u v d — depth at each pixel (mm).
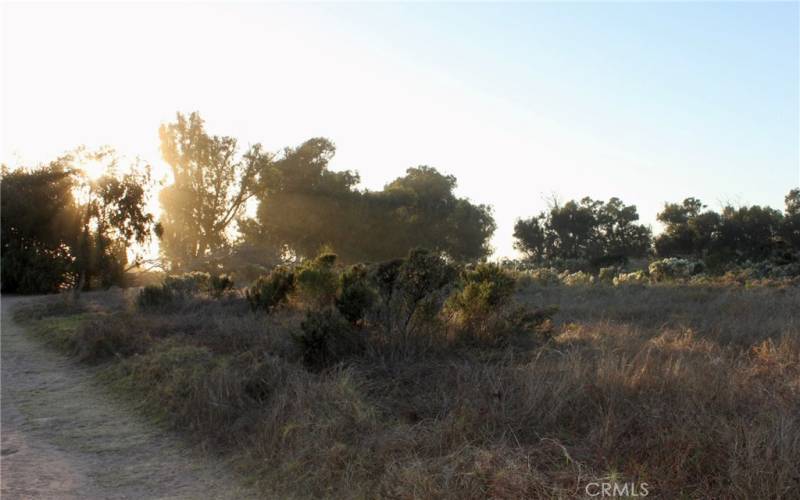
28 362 12688
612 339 10133
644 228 60281
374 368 8664
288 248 53312
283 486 5777
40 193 32531
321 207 51812
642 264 47000
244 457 6520
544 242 61000
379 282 10430
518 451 5422
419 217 55875
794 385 6973
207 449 6988
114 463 6812
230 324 12938
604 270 30125
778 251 34094
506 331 10305
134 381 9977
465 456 5367
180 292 19047
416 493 4961
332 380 7715
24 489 6047
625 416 5945
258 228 52094
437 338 9914
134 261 34406
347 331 9688
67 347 13570
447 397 7023
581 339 10477
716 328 11586
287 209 51125
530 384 6668
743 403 6172
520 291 22484
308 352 9344
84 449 7301
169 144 48375
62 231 32750
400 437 6004
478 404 6441
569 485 4875
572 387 6625
